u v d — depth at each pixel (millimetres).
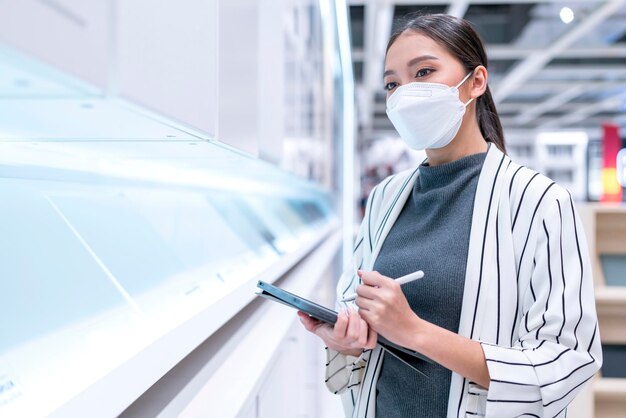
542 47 7086
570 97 10844
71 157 1131
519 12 5914
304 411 2389
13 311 716
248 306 1882
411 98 1089
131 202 1379
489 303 999
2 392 602
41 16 414
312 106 3629
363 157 12844
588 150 13758
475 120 1186
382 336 1028
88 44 483
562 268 958
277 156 1916
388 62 1161
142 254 1194
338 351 1240
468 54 1112
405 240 1168
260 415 1198
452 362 934
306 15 3205
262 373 1155
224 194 2555
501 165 1076
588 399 2809
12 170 933
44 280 814
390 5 5480
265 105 1634
